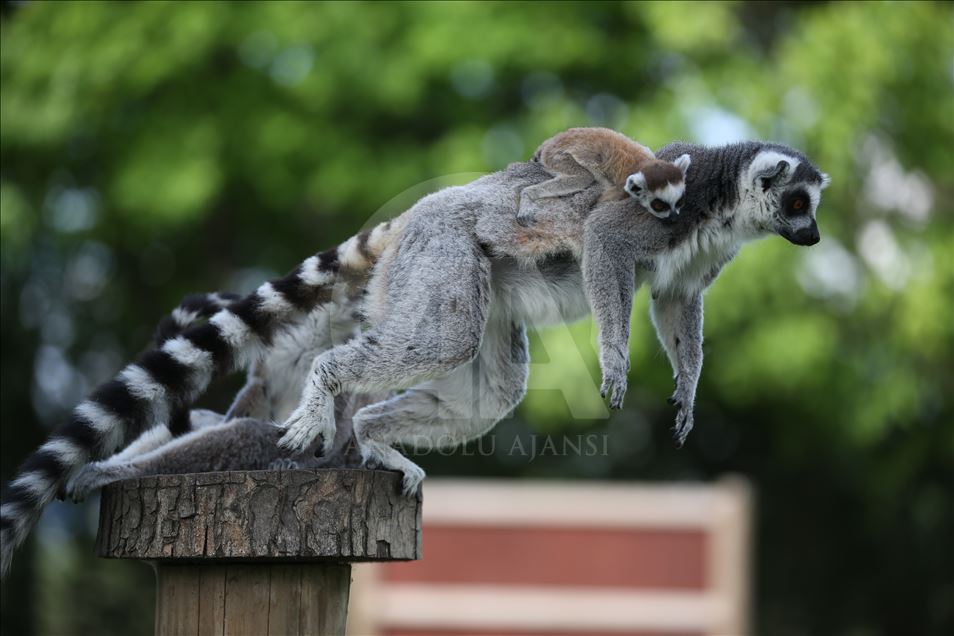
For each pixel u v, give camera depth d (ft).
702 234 24.25
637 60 52.80
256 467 23.81
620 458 67.05
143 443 25.14
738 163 24.44
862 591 70.79
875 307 54.03
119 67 50.60
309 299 24.07
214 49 51.75
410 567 39.93
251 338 23.84
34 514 20.93
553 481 62.75
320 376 22.03
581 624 39.83
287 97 51.72
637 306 46.62
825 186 25.22
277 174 51.19
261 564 19.38
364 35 50.80
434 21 50.98
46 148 53.01
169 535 19.10
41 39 51.80
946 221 57.11
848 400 55.11
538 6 52.19
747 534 43.91
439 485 40.78
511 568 40.09
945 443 61.11
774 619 72.08
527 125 50.49
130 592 69.51
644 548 40.32
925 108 55.77
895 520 68.13
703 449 69.21
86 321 63.46
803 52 52.11
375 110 51.88
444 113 52.60
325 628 19.39
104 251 59.72
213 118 51.44
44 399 65.10
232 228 57.77
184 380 22.88
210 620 19.30
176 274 59.93
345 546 19.01
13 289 61.16
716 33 50.67
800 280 52.26
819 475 69.15
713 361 53.01
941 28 54.60
